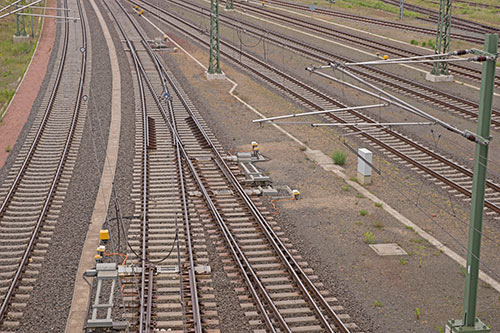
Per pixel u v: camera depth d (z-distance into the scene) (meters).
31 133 31.27
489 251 19.00
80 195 23.39
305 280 17.02
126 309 15.58
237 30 59.28
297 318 15.10
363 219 21.45
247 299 16.14
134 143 29.80
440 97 37.00
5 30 62.06
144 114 33.78
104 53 51.19
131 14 71.00
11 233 20.22
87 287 16.77
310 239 19.94
